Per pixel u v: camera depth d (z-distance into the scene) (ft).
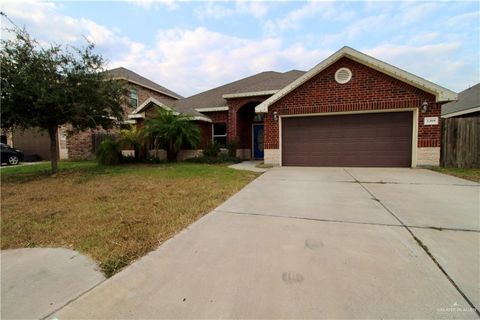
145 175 26.32
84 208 14.53
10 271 7.85
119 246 9.36
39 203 15.96
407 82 27.94
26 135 56.18
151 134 38.50
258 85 46.73
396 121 29.32
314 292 6.36
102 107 29.09
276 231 10.51
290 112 32.96
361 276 7.03
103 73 28.99
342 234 10.05
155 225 11.44
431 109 27.53
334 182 21.03
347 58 30.07
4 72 22.66
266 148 34.47
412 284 6.62
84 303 6.20
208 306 5.95
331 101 31.12
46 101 23.67
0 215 13.50
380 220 11.60
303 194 17.03
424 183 19.92
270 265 7.75
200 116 43.27
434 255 8.18
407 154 29.14
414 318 5.43
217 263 7.95
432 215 12.14
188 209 13.82
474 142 27.37
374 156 30.37
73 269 7.88
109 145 38.99
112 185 21.31
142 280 7.11
